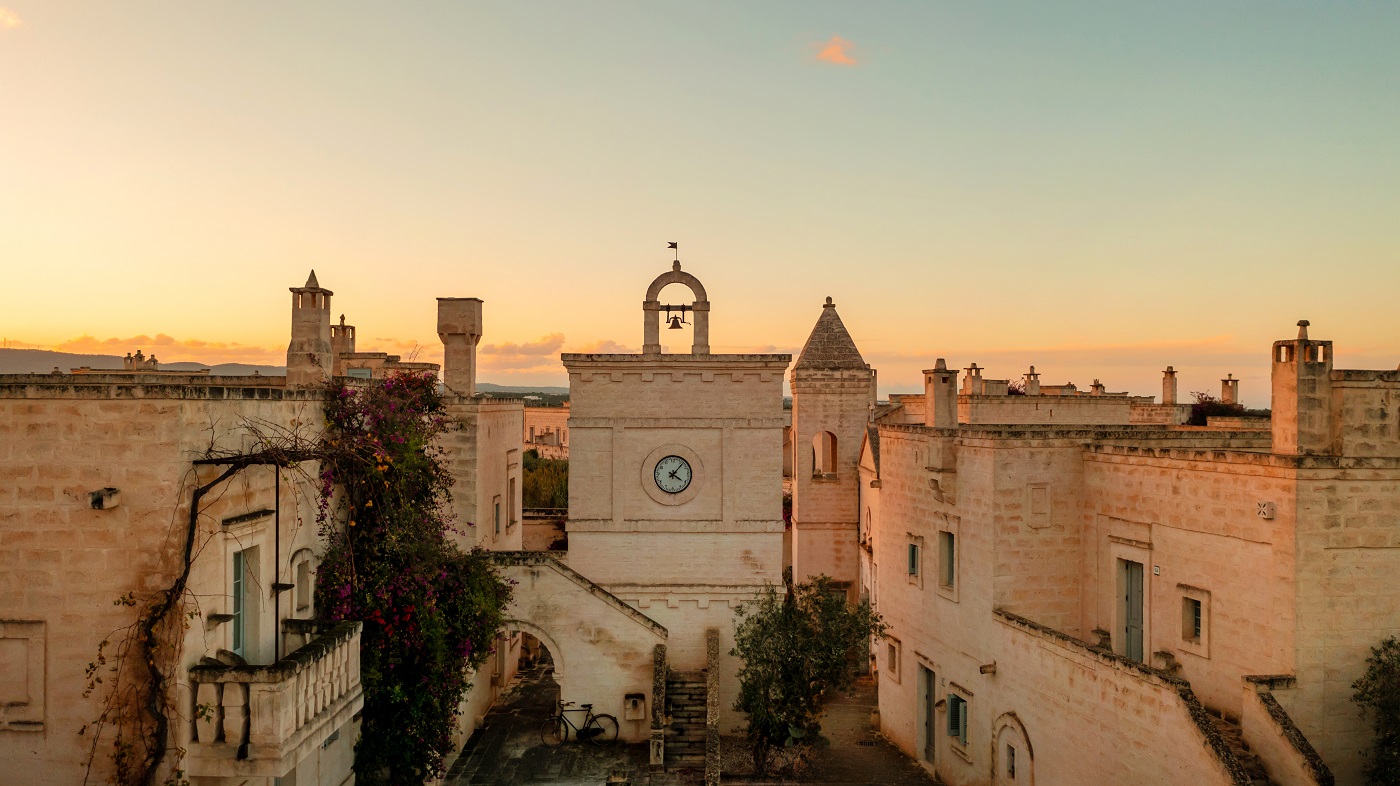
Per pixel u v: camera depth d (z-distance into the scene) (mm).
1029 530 23125
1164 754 16453
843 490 41156
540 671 32125
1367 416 17844
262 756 12891
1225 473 18562
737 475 28500
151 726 12844
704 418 28484
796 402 41656
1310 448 17703
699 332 29250
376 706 18594
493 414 29125
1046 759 20266
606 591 26922
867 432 38344
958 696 24688
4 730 13023
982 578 23438
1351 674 16828
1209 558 18984
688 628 28125
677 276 29312
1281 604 17031
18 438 13023
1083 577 23281
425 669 18797
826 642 25188
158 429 12992
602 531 28391
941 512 26047
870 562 36656
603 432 28562
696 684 26500
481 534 27266
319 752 16438
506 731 26016
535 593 25328
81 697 12969
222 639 13914
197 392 13320
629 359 28469
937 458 25672
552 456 92312
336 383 18281
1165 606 20344
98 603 12992
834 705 33469
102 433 12977
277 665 13094
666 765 23531
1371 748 16734
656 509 28484
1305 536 16766
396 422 19094
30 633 13039
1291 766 15594
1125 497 21719
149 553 12961
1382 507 16984
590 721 25172
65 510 13023
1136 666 17328
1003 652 22203
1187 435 23547
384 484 18516
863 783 25094
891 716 29594
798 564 41219
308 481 16406
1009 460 23078
